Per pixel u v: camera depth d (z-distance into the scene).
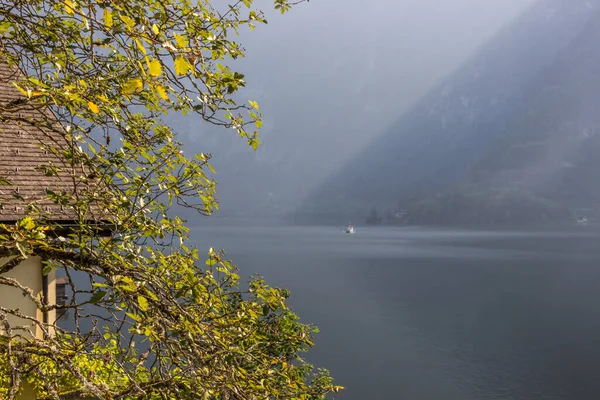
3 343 3.69
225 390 3.83
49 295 10.52
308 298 92.38
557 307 88.31
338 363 56.69
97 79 3.90
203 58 3.88
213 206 4.71
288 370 4.64
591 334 70.56
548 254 171.62
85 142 4.05
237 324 4.44
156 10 3.82
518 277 120.44
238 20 4.43
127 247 4.12
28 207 3.87
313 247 192.50
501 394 48.09
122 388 4.23
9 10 4.02
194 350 3.95
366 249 186.62
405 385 49.97
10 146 9.66
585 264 143.75
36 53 3.99
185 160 4.54
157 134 4.54
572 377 53.28
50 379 3.73
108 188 4.21
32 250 3.89
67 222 5.75
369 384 50.06
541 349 63.69
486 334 70.62
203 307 4.33
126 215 4.13
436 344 65.06
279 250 177.62
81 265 4.18
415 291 101.56
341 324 74.06
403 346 63.91
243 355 4.28
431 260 151.75
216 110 4.08
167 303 4.05
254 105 4.32
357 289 102.50
